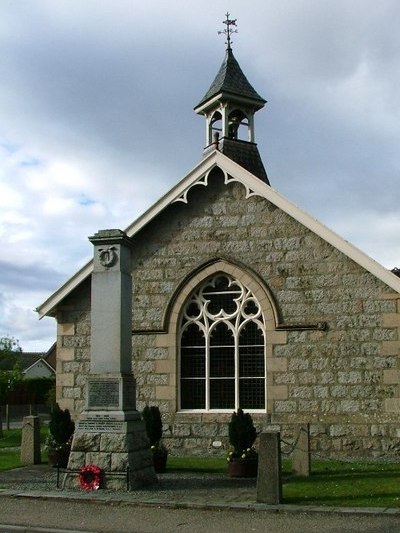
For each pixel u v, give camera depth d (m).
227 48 24.67
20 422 41.12
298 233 18.77
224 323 19.14
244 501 11.66
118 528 10.02
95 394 13.60
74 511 11.25
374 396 17.52
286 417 18.02
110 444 13.17
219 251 19.44
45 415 46.44
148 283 19.86
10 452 21.08
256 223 19.22
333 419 17.70
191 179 19.62
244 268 19.00
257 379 18.64
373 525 9.84
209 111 24.05
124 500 11.80
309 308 18.33
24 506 11.68
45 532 9.88
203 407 19.02
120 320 13.77
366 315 17.84
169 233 19.95
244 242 19.23
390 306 17.67
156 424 16.20
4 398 48.34
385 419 17.34
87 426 13.41
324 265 18.39
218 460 17.67
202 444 18.61
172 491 12.80
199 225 19.75
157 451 15.63
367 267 17.75
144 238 20.12
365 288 17.95
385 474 14.55
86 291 20.42
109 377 13.55
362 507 10.86
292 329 18.31
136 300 19.86
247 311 18.97
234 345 18.92
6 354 61.62
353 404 17.62
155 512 11.11
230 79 23.38
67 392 20.06
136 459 13.32
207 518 10.60
